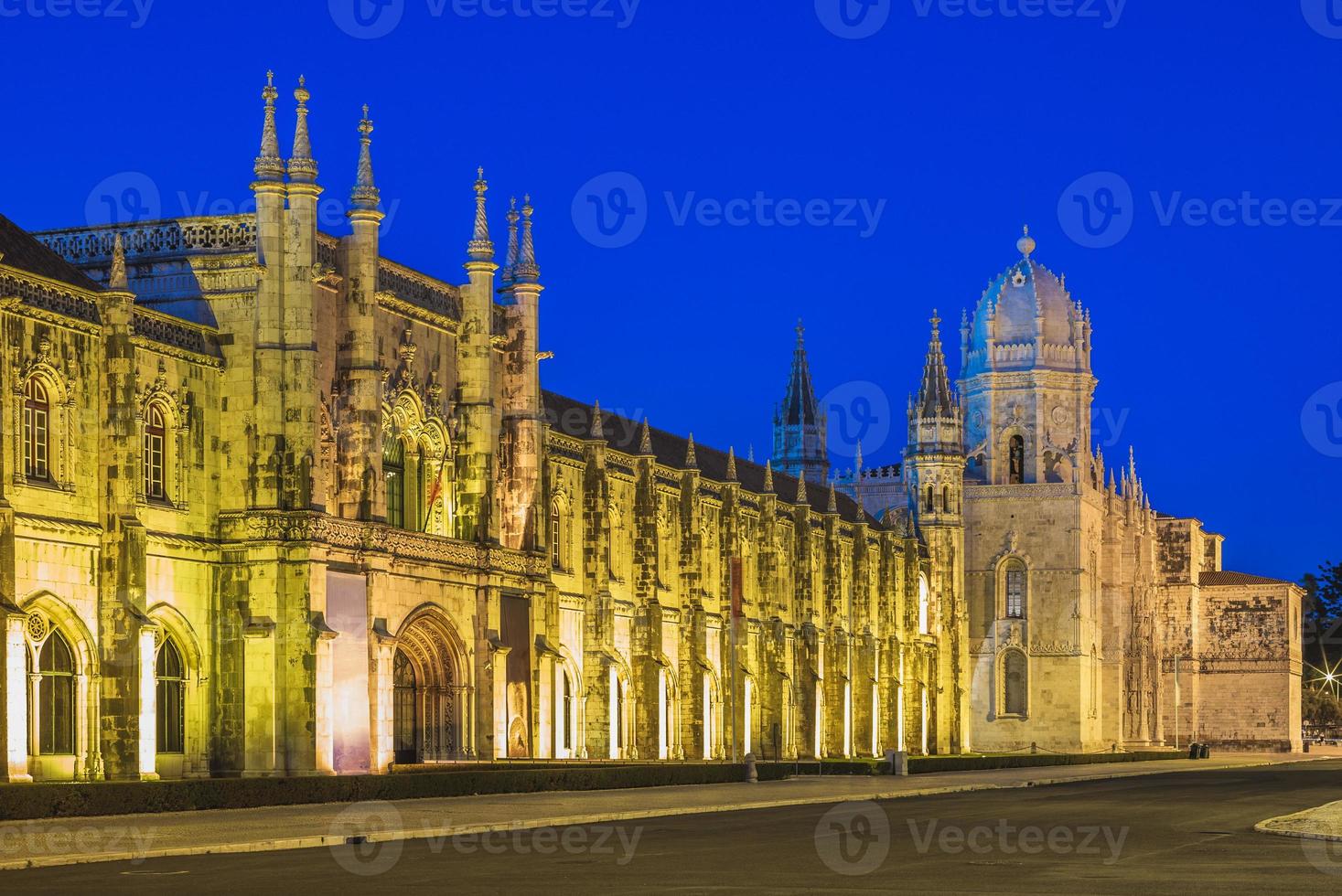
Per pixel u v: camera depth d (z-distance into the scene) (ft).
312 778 193.47
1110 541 565.53
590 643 313.53
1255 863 130.82
